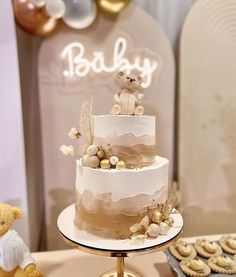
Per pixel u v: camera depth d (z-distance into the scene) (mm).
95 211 553
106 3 795
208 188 953
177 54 919
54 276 687
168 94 888
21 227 837
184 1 912
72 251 801
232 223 983
